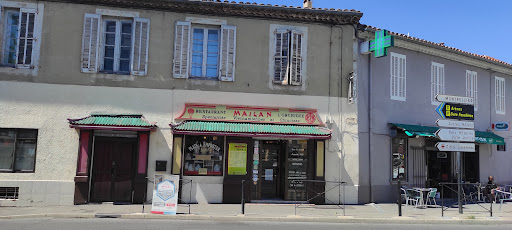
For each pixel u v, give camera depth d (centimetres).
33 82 1140
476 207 1256
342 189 1238
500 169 1670
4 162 1116
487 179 1612
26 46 1146
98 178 1148
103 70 1181
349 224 948
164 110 1182
